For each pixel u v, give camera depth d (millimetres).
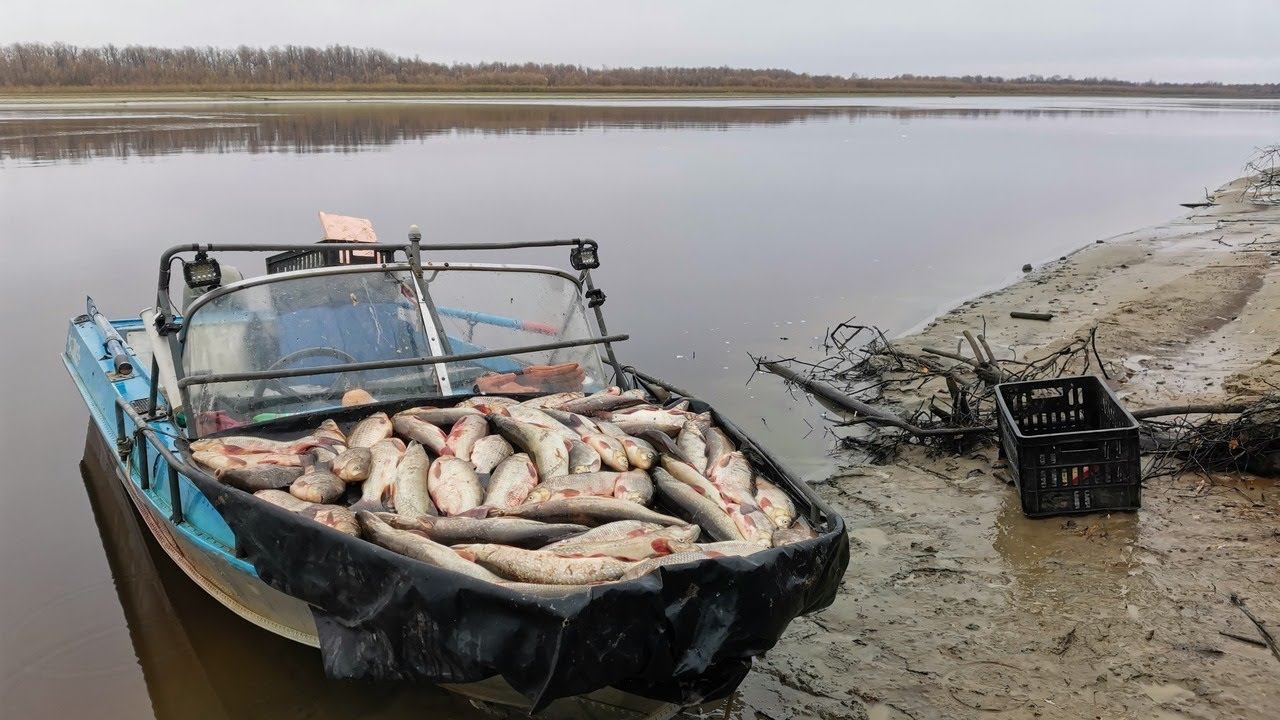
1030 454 6645
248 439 5211
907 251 17625
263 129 42906
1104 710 4645
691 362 11125
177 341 5625
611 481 4848
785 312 13266
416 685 4922
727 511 4633
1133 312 12195
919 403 9539
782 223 20422
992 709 4719
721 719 4793
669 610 3816
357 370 5469
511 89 112438
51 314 12547
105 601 6043
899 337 11852
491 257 15578
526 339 6617
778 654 5305
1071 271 15375
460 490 4812
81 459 8258
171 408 5730
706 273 15578
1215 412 7652
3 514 7223
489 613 3756
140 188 22797
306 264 7789
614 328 12469
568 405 5871
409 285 6230
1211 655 5020
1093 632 5305
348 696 5051
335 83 98250
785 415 9453
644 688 4133
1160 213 22422
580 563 4055
